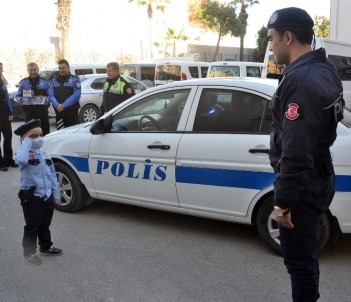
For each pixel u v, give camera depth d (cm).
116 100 731
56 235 468
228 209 420
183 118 443
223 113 423
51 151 532
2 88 760
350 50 1178
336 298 338
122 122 488
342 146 370
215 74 1526
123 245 441
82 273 382
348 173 368
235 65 1500
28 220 401
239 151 404
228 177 412
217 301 336
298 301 253
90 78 1352
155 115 465
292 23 235
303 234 241
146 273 381
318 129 221
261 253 418
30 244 402
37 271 387
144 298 341
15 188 653
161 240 453
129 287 358
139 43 3788
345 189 370
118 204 569
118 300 338
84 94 1314
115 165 484
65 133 537
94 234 471
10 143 779
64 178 534
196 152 425
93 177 506
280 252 409
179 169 438
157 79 1666
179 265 396
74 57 3008
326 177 240
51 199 413
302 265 246
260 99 407
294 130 220
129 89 732
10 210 550
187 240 452
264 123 400
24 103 772
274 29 242
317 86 220
